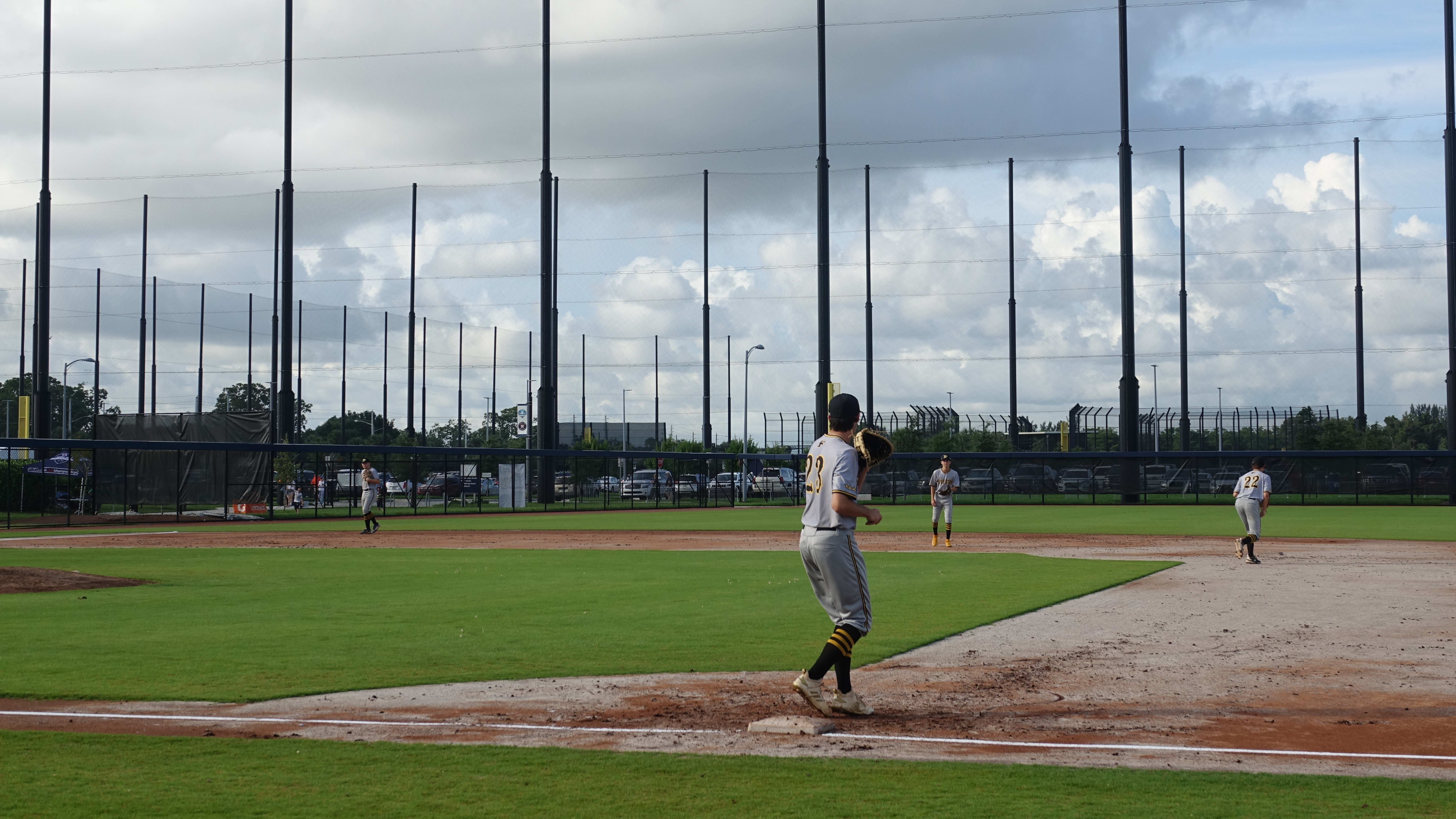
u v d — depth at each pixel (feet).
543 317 196.85
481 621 41.78
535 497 200.13
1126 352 184.75
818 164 186.80
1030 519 130.82
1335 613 43.57
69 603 47.65
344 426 258.98
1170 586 54.24
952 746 22.27
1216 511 153.58
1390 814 17.46
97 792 19.10
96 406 235.20
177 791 19.12
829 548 25.12
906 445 228.02
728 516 153.89
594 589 53.47
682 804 18.20
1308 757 21.26
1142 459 183.62
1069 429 222.07
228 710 25.96
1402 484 177.27
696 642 36.24
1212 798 18.40
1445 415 185.26
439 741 22.88
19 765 20.85
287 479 175.22
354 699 27.14
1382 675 29.96
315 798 18.67
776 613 43.80
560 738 23.09
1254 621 41.24
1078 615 42.98
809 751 21.88
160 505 157.28
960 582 55.98
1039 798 18.44
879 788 19.08
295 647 35.22
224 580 58.95
